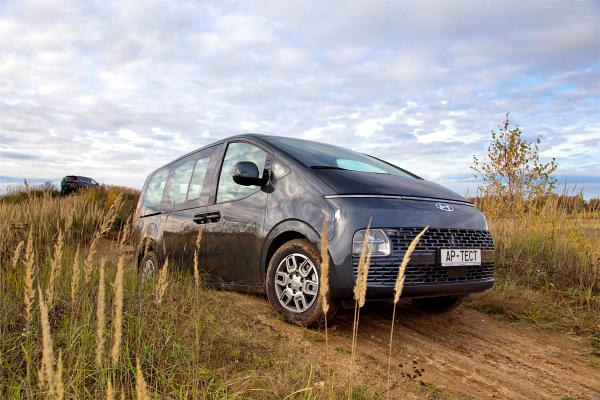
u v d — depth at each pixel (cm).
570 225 614
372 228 271
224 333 263
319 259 278
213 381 197
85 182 2384
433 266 282
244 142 403
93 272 296
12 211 513
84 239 520
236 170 334
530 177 718
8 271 293
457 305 371
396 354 268
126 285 309
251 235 343
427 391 212
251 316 312
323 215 284
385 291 265
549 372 262
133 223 323
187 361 212
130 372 188
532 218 678
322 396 189
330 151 402
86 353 194
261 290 336
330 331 294
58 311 239
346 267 266
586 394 232
